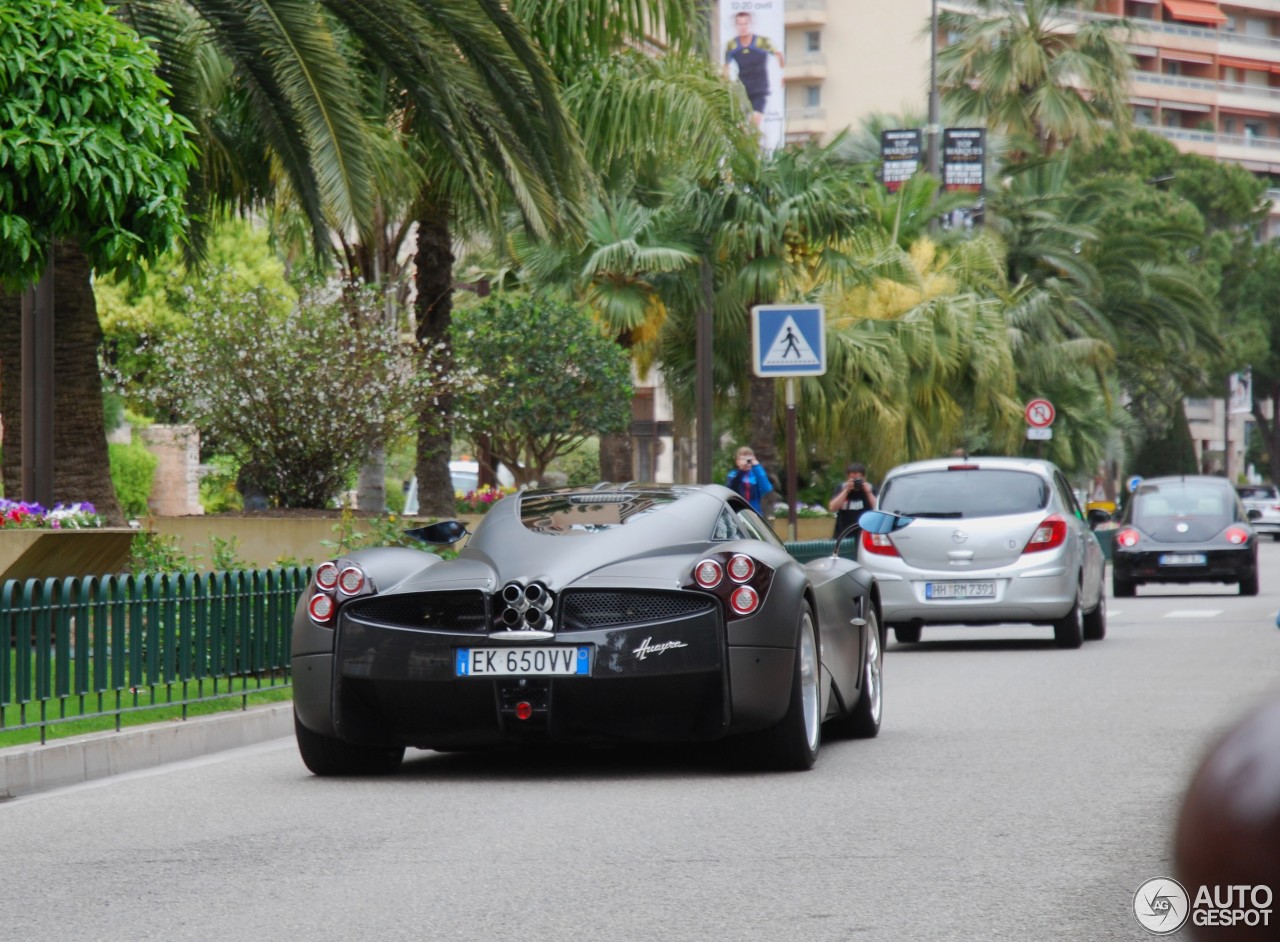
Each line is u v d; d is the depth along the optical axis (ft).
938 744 44.21
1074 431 232.32
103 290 180.55
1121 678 62.54
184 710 46.32
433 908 24.39
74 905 25.13
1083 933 22.20
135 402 107.34
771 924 22.98
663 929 22.72
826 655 42.06
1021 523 77.20
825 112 474.90
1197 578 124.67
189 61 72.90
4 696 40.04
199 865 28.37
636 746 45.37
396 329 92.99
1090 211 277.64
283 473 92.32
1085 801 34.01
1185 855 7.01
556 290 132.05
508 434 127.24
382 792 37.11
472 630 37.60
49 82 54.44
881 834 30.42
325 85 67.82
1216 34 520.83
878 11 470.39
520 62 72.84
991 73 297.94
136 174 55.57
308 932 22.94
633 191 135.33
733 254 131.34
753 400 138.92
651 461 249.14
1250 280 389.39
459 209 96.68
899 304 163.73
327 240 72.28
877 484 154.40
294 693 38.81
